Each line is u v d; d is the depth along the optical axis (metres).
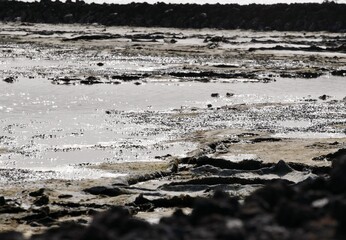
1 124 90.94
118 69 152.38
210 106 109.75
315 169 64.56
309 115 100.56
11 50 187.75
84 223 48.75
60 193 58.38
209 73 145.88
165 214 52.38
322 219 18.36
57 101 110.56
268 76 145.62
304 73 149.00
